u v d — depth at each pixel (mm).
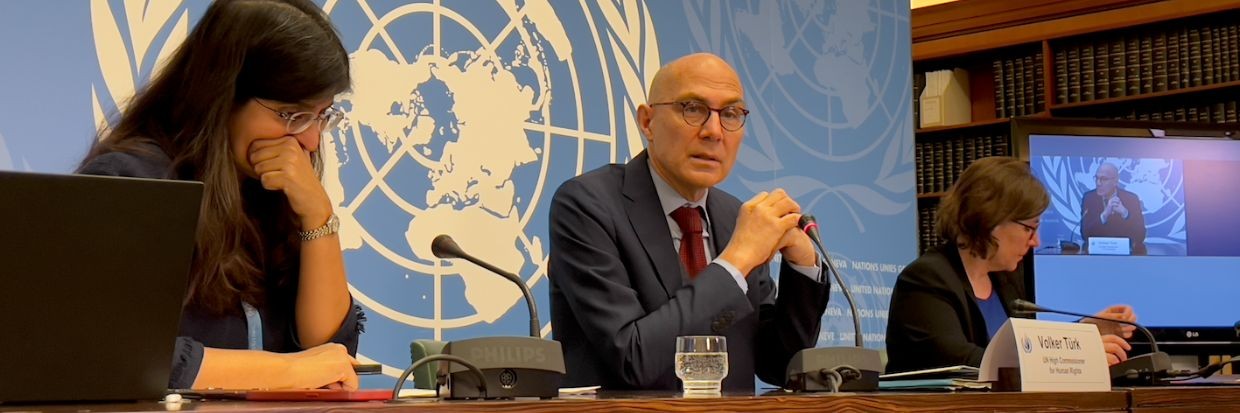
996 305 3543
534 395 1709
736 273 2490
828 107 4715
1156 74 6207
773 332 2666
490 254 3592
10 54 2666
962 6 6684
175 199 1364
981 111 7020
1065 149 4566
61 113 2746
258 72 2004
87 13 2812
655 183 2771
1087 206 4543
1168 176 4621
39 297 1280
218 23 2012
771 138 4445
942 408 1818
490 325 3578
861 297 4742
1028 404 1967
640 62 4090
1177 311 4562
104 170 1868
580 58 3889
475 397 1669
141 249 1347
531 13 3748
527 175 3711
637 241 2650
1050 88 6492
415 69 3412
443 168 3475
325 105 2092
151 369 1373
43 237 1275
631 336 2416
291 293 2205
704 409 1526
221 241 1980
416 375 2570
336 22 3211
